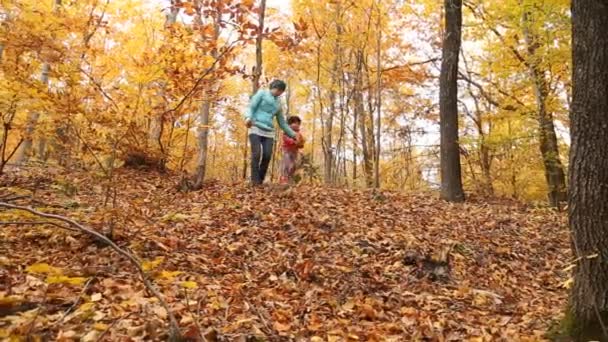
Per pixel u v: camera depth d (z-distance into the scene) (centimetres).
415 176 1823
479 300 435
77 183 636
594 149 342
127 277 354
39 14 703
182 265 407
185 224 522
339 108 1989
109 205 550
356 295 413
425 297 428
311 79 1900
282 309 359
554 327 366
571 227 356
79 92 532
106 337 260
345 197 805
